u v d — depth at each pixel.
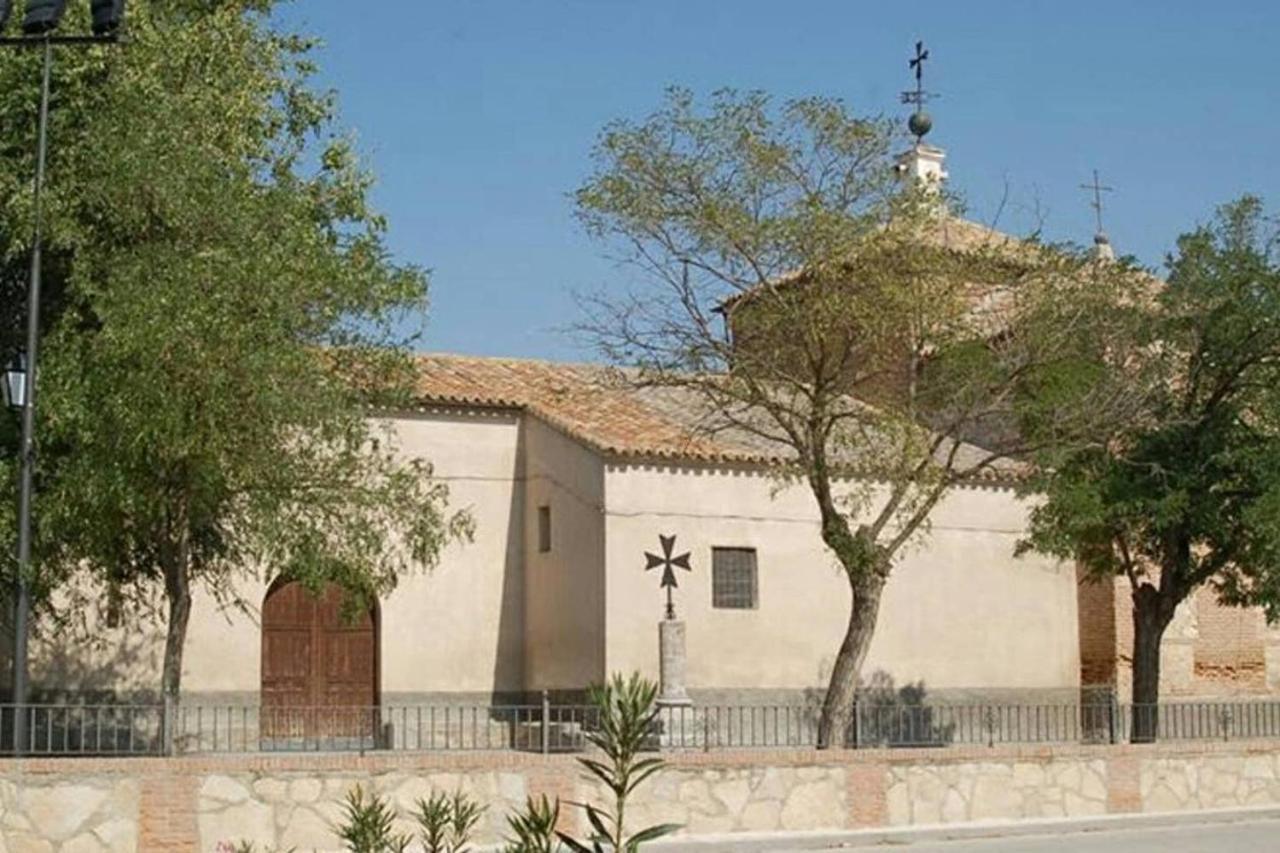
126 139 21.81
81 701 29.16
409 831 18.58
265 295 21.03
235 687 30.55
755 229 24.41
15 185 22.06
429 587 32.59
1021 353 25.61
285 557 22.20
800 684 32.09
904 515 29.27
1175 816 23.05
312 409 21.23
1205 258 29.11
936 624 33.69
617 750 7.27
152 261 21.36
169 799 17.62
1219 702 33.09
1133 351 28.31
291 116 27.06
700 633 31.36
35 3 15.88
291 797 18.20
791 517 32.50
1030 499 34.47
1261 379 28.97
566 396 32.22
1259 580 29.25
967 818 22.05
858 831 20.77
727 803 20.53
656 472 31.47
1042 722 31.03
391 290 22.42
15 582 21.92
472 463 33.28
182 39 23.75
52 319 22.95
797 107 24.58
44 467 21.73
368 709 27.61
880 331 24.41
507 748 24.95
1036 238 25.95
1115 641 35.69
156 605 29.58
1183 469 28.84
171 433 20.39
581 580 31.59
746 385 25.62
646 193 24.69
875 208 24.62
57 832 17.16
